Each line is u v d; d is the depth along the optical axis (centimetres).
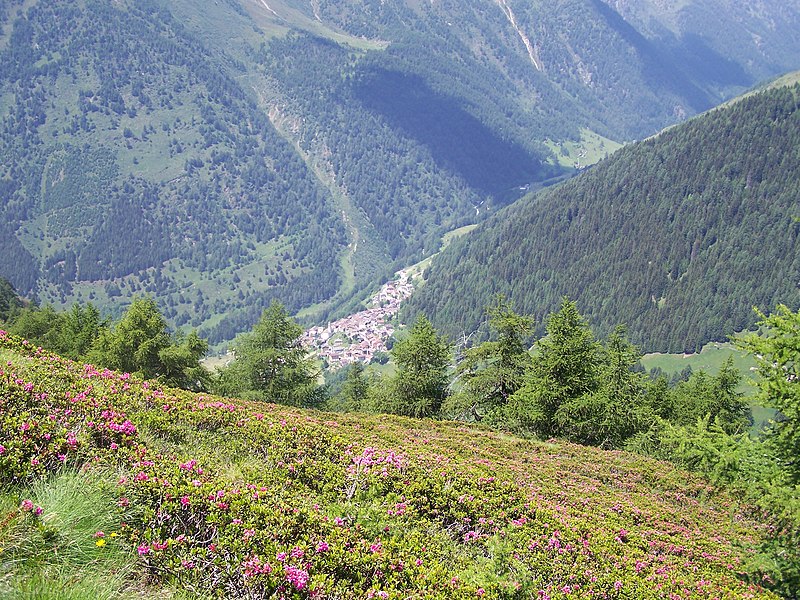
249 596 663
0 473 709
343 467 1250
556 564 1083
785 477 1330
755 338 1417
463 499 1238
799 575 1330
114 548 657
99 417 1004
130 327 4750
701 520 1952
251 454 1191
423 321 4722
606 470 2431
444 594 790
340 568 766
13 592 539
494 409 4100
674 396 5919
